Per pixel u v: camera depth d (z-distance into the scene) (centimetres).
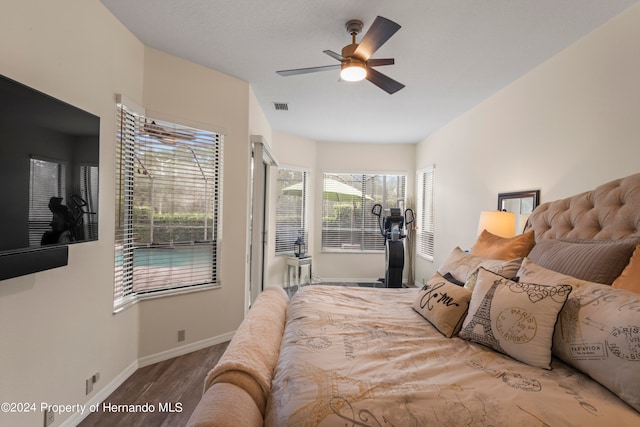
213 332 290
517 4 185
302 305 191
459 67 265
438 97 334
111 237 214
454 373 110
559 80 238
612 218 167
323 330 150
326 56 256
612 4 183
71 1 175
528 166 271
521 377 107
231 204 301
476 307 143
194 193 279
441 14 196
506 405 90
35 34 153
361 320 167
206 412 90
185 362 256
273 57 260
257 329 148
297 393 97
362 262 559
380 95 334
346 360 118
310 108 379
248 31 222
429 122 426
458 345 137
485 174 336
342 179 561
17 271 128
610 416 86
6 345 140
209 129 280
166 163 262
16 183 127
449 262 224
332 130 479
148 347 251
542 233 212
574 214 192
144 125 248
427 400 92
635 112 182
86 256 191
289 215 523
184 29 222
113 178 215
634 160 183
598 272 136
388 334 149
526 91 274
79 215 163
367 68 212
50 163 144
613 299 110
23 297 149
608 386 97
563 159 233
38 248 138
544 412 87
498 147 313
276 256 500
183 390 217
